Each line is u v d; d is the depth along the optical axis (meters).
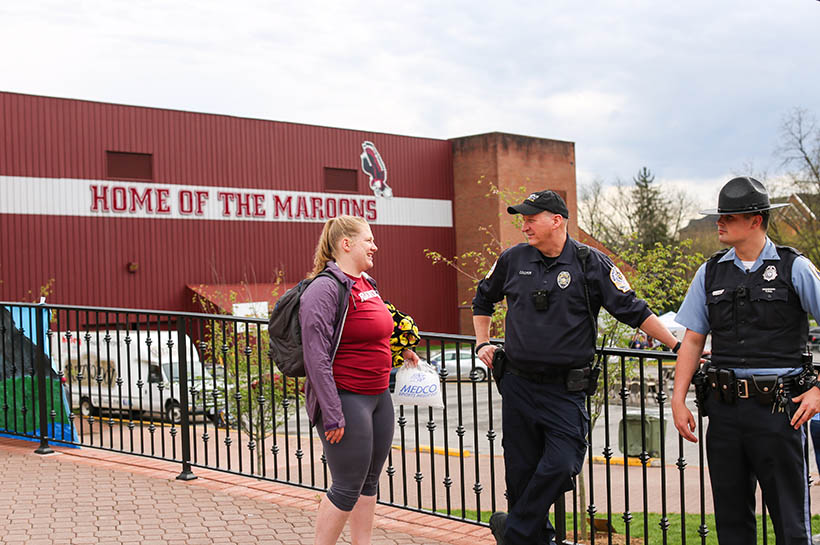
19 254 27.22
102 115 29.22
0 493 5.77
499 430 17.30
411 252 38.03
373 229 36.75
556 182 40.88
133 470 6.45
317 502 5.59
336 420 3.71
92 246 28.73
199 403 12.56
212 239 31.75
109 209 29.20
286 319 3.89
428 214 38.75
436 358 24.94
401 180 37.94
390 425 4.13
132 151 29.88
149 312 6.52
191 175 31.36
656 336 3.71
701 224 62.94
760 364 3.36
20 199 27.33
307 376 3.75
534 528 3.84
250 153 33.06
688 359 3.63
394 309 4.47
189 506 5.49
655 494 11.33
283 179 33.94
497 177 38.50
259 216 33.12
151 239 30.17
